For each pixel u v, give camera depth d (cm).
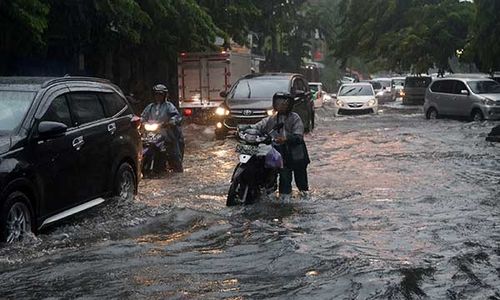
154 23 2173
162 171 1266
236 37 3047
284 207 916
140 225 802
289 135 980
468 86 2716
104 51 2241
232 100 2003
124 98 965
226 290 543
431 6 3466
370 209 894
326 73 7269
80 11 1741
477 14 2178
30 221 696
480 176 1199
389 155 1548
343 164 1389
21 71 1836
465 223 795
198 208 909
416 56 3456
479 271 592
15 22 1452
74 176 779
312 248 680
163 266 618
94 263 627
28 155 698
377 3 3862
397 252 662
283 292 537
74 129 796
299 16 5606
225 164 1412
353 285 550
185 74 2584
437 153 1580
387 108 3956
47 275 588
